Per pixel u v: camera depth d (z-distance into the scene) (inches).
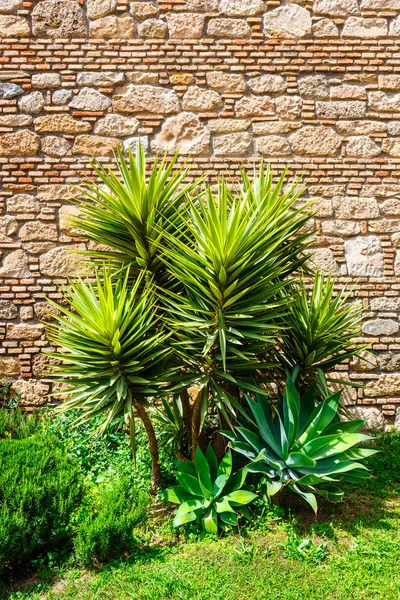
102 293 147.0
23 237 217.5
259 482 165.9
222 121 219.3
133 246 177.9
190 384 161.6
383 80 221.5
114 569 138.6
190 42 218.2
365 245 221.6
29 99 216.8
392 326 221.0
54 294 217.9
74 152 217.6
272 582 132.9
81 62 216.7
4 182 216.7
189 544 149.6
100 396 159.0
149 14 217.5
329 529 153.6
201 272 154.5
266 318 160.4
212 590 130.0
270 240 158.4
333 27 220.1
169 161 218.1
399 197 222.5
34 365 216.8
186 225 175.3
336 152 221.3
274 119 219.8
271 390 200.8
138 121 218.4
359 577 134.5
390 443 207.5
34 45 216.4
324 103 220.8
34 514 139.2
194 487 159.5
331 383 218.8
